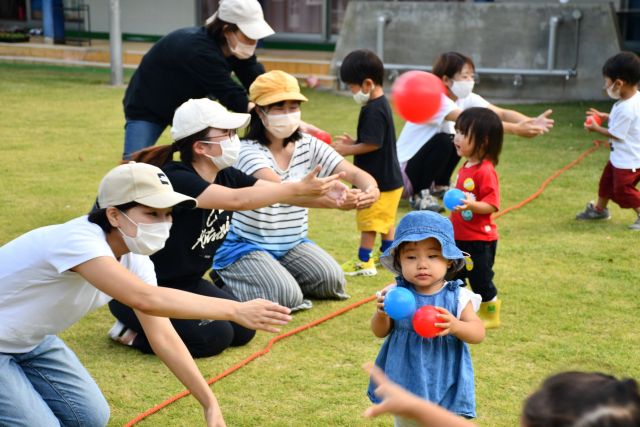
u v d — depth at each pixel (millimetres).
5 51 17219
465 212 4672
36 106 12406
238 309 2943
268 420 3773
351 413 3834
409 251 3281
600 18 12922
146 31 18062
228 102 5676
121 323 4539
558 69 13148
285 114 4828
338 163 5051
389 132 5859
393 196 5832
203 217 4188
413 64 13781
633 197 6707
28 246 3047
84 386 3426
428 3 13586
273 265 5027
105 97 13297
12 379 3145
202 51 5547
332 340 4695
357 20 14133
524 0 14320
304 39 17000
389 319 3297
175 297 2947
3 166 8828
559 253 6160
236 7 5438
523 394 3998
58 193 7785
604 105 12625
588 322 4871
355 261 5902
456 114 6852
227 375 4246
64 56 16906
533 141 10398
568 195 7902
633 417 1552
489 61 13430
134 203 2996
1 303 3066
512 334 4703
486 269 4715
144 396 4004
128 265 3309
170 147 4090
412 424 3047
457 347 3266
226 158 4051
